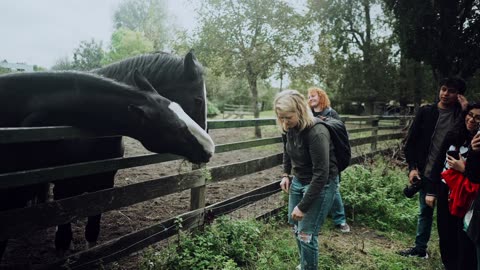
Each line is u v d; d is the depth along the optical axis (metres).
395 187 5.88
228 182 6.82
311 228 2.71
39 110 2.63
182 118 2.68
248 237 3.70
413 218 4.72
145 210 4.89
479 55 12.68
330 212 5.01
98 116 2.68
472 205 2.66
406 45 13.55
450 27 12.81
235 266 3.35
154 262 3.10
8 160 2.59
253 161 4.43
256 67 13.93
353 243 4.20
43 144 2.76
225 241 3.50
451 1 12.68
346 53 23.73
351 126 13.42
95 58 32.84
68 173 2.47
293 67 14.33
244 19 13.40
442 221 3.32
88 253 2.69
